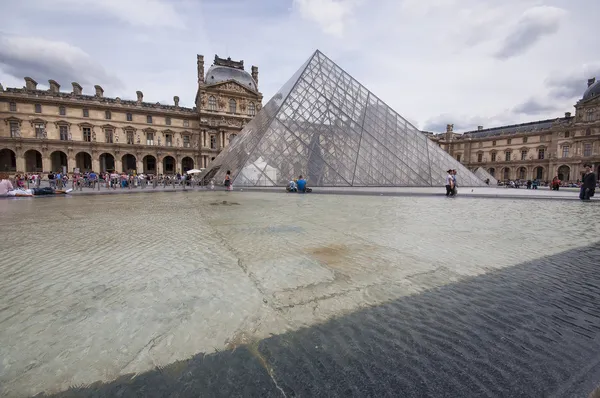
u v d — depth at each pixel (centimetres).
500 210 1208
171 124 8281
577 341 241
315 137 2970
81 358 209
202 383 187
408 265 432
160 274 383
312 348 226
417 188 2883
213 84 8250
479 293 335
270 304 297
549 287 357
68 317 267
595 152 8312
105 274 382
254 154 2742
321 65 3666
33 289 331
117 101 7800
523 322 271
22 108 6888
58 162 7706
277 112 2991
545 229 755
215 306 291
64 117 7212
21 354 212
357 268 413
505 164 10562
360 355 219
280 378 193
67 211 1108
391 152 3111
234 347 225
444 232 693
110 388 182
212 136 8438
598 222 894
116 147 7619
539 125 10175
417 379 195
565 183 8812
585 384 191
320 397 176
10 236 620
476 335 248
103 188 3369
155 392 179
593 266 440
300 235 636
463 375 199
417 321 269
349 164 2877
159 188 3256
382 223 812
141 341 230
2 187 1955
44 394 176
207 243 557
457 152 12119
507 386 189
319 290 333
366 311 286
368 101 3594
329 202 1472
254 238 602
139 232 665
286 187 2391
